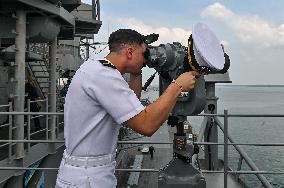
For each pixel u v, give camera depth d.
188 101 2.10
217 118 6.45
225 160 3.78
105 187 1.64
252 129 104.19
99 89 1.54
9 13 7.98
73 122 1.62
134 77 2.07
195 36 1.80
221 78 6.25
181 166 2.24
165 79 2.24
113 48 1.66
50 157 9.21
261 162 57.41
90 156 1.62
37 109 10.77
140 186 16.02
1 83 11.25
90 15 16.36
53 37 9.04
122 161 19.66
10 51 10.06
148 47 1.97
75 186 1.60
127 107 1.52
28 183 7.94
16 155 7.04
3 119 11.23
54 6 8.21
